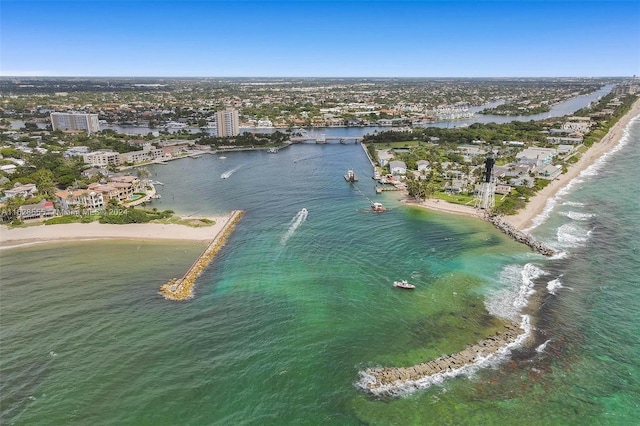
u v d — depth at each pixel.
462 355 88.25
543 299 109.62
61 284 119.06
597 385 80.75
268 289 116.00
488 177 180.38
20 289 116.12
